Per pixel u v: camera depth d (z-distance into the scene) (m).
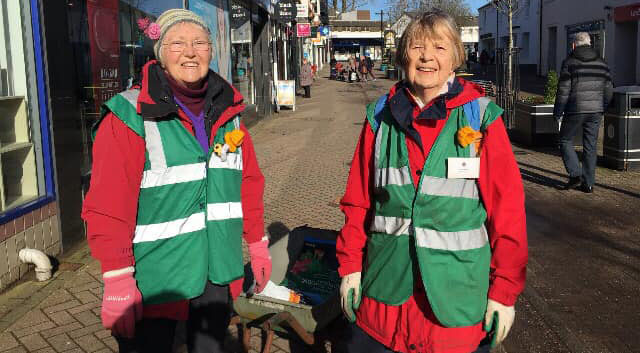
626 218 6.38
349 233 2.39
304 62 24.52
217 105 2.34
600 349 3.63
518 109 11.66
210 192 2.31
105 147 2.08
